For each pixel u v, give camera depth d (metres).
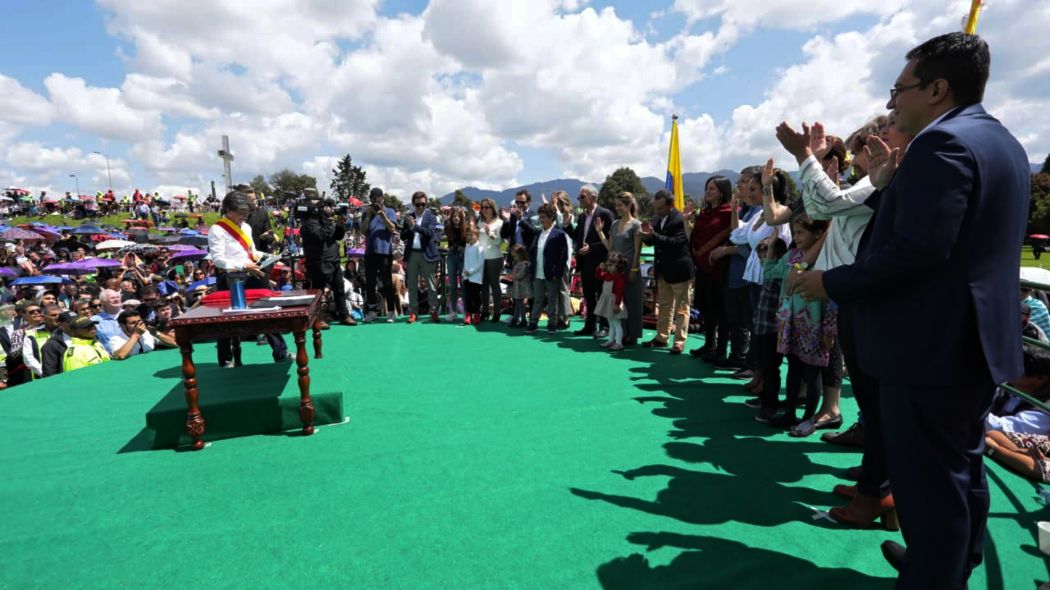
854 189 2.41
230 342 4.90
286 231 9.71
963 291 1.38
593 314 6.72
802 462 2.97
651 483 2.71
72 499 2.57
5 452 3.16
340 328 7.22
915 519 1.51
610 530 2.27
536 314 6.95
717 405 3.98
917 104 1.56
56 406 4.04
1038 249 30.77
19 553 2.12
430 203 7.91
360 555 2.09
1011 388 2.76
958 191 1.32
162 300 7.61
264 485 2.69
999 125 1.46
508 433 3.40
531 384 4.52
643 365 5.19
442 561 2.04
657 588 1.87
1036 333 4.25
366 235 7.79
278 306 3.46
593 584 1.90
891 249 1.41
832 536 2.23
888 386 1.53
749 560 2.05
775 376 3.55
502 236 7.62
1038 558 2.07
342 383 3.71
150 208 42.62
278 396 3.40
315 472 2.83
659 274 5.94
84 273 14.89
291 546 2.15
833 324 3.22
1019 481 2.71
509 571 1.98
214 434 3.31
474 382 4.58
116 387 4.55
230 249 4.34
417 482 2.71
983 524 1.65
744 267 4.49
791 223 3.22
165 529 2.29
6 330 5.91
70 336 5.67
